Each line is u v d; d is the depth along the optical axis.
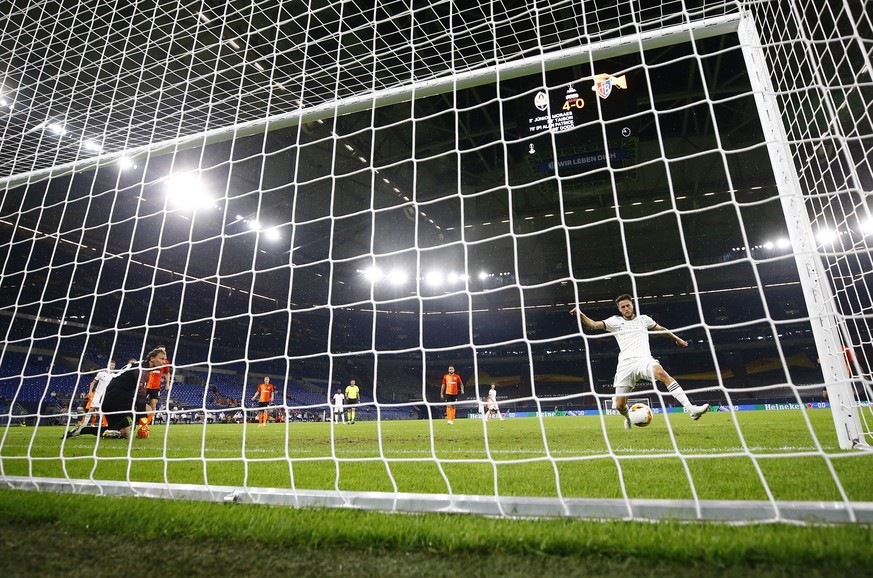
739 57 19.23
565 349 36.62
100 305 26.55
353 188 30.27
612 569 1.38
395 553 1.58
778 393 30.81
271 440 7.40
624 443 5.01
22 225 20.88
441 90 3.88
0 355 3.37
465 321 38.50
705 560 1.38
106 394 6.95
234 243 30.62
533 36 6.12
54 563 1.58
